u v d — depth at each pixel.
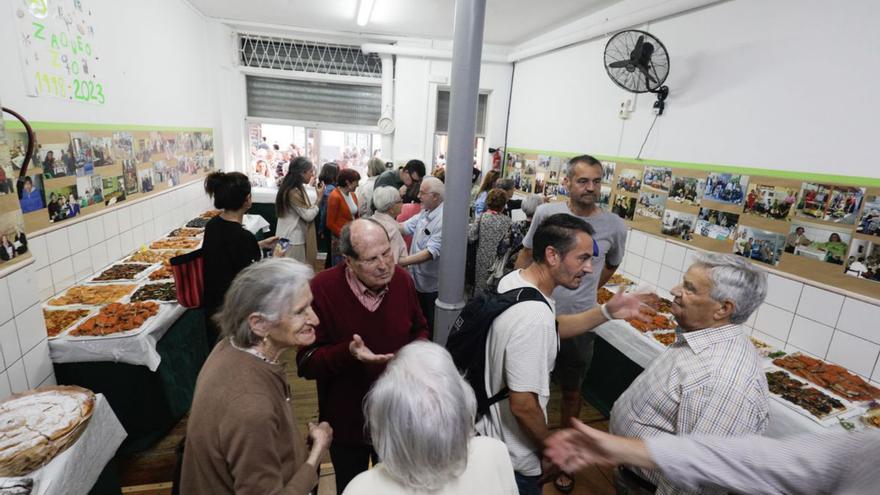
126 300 2.45
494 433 1.30
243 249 2.33
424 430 0.75
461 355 1.32
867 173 1.97
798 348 2.26
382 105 6.21
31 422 1.33
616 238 2.28
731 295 1.21
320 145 6.55
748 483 0.78
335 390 1.54
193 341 2.79
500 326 1.22
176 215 4.35
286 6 4.75
